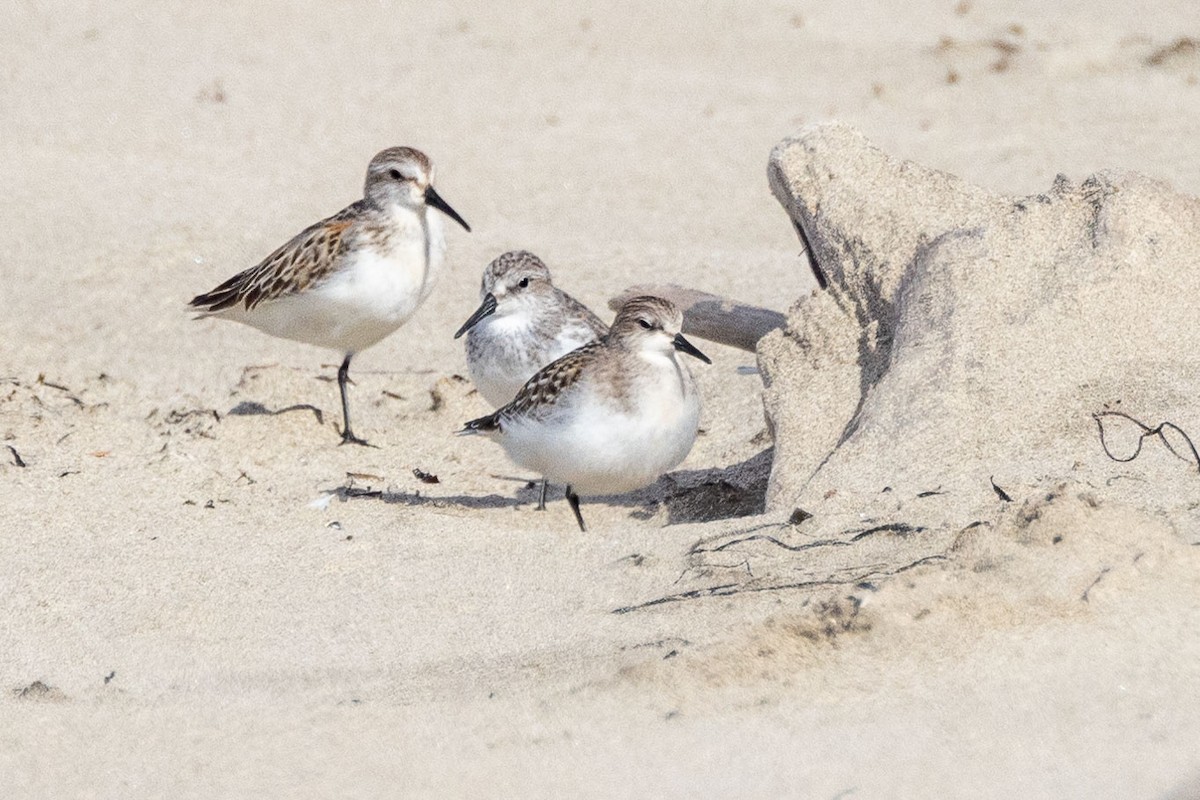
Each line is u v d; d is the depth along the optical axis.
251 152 23.66
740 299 17.31
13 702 8.75
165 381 16.42
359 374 16.70
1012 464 10.70
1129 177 12.51
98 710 8.61
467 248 19.77
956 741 7.36
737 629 8.59
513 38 29.89
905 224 13.42
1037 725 7.44
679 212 21.25
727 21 30.17
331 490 13.10
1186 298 11.73
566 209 21.42
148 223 20.27
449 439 15.09
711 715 7.79
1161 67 26.41
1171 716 7.42
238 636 9.55
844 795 6.99
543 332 14.11
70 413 15.01
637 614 9.22
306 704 8.48
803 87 26.62
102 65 27.67
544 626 9.28
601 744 7.63
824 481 10.95
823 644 8.28
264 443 14.57
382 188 14.91
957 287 12.09
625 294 15.86
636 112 25.73
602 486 12.14
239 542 11.31
